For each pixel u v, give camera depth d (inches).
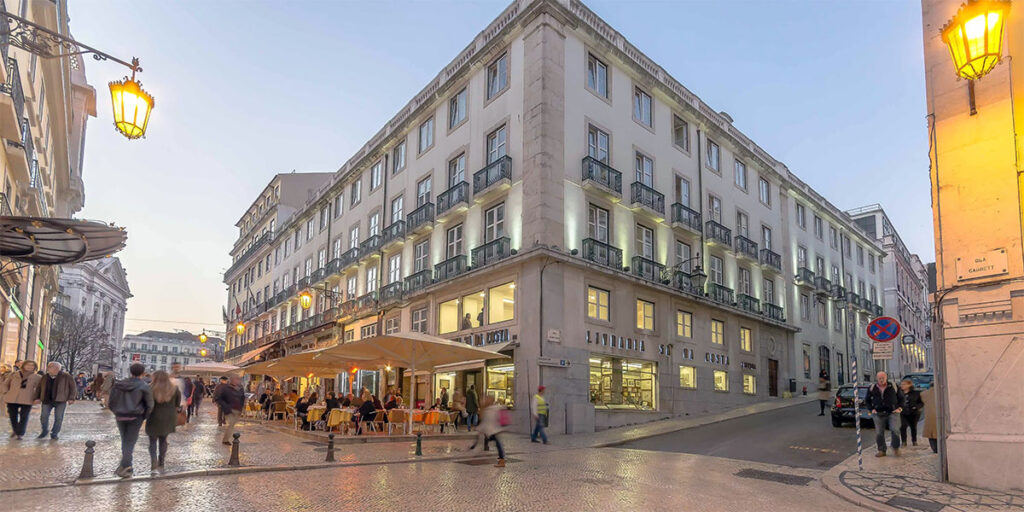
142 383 371.9
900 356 2060.8
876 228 2162.9
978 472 366.6
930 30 425.7
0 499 300.0
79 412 964.0
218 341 3750.0
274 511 296.0
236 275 2475.4
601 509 317.7
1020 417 357.4
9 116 552.7
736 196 1277.1
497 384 871.1
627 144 1013.2
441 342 640.4
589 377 864.3
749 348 1216.8
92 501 301.6
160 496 319.6
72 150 1492.4
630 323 947.3
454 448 579.8
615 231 957.8
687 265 1096.8
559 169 877.2
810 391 1400.1
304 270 1685.5
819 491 383.6
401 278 1153.4
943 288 394.6
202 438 596.1
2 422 690.8
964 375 380.8
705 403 1057.5
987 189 384.8
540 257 829.8
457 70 1053.2
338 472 422.3
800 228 1524.4
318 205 1621.6
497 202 934.4
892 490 362.9
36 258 478.6
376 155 1320.1
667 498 350.9
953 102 406.0
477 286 937.5
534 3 906.7
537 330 810.8
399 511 304.0
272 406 905.5
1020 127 383.6
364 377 1233.4
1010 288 368.5
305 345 1589.6
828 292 1551.4
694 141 1180.5
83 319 2507.4
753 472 454.0
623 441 692.1
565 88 911.0
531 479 410.9
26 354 1109.1
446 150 1077.8
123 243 455.8
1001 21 285.6
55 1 737.0
